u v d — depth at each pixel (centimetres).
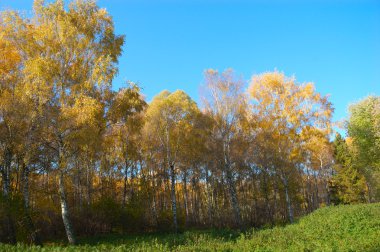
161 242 1698
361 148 3291
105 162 2709
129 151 2719
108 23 1748
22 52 1648
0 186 1791
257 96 2970
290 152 2838
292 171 2991
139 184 3067
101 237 2016
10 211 1445
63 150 1543
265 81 2942
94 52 1686
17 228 1537
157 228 2691
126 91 1780
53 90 1554
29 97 1510
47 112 1522
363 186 4431
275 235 1620
